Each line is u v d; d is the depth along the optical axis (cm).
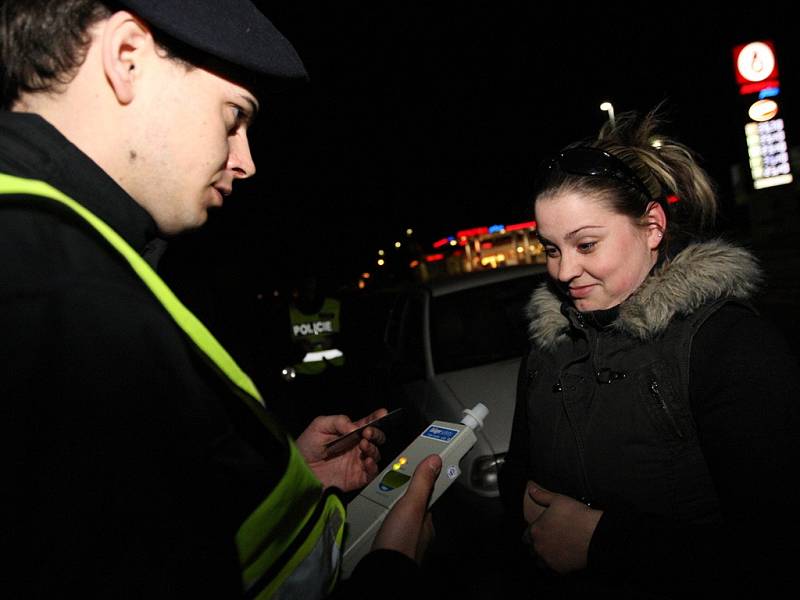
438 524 310
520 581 139
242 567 62
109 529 52
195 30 69
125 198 70
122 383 54
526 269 427
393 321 484
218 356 65
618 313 113
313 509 76
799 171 1255
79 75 68
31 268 54
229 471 61
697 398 100
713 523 101
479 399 311
